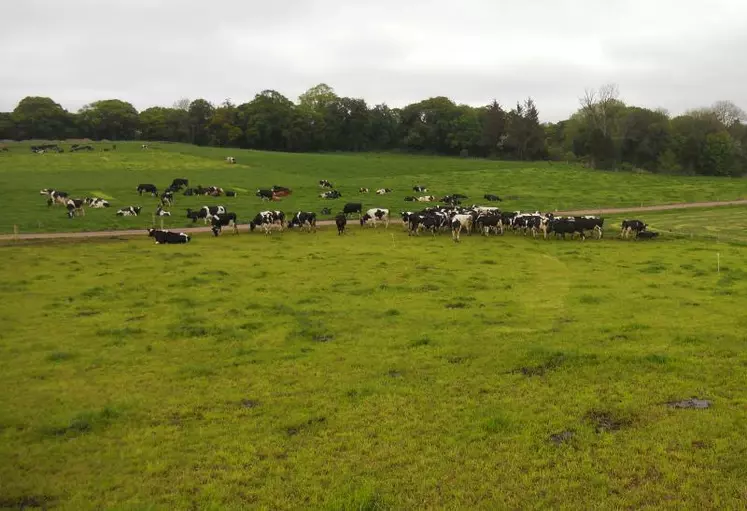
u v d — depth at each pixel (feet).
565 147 532.32
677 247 133.08
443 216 159.22
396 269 106.73
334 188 255.29
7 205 182.91
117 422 46.24
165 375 56.13
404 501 35.22
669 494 35.17
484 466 38.88
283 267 107.96
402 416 46.60
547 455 39.99
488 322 72.90
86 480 38.11
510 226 160.25
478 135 539.29
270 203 209.36
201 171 300.20
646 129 449.06
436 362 58.34
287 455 40.93
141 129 603.26
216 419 46.73
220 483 37.52
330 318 75.10
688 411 45.78
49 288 90.07
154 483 37.60
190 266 108.06
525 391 50.90
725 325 69.41
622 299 83.87
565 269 107.55
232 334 68.28
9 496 36.09
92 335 68.18
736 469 37.29
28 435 44.09
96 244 133.08
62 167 291.99
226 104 612.29
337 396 50.65
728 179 335.47
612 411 46.42
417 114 599.57
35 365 58.59
